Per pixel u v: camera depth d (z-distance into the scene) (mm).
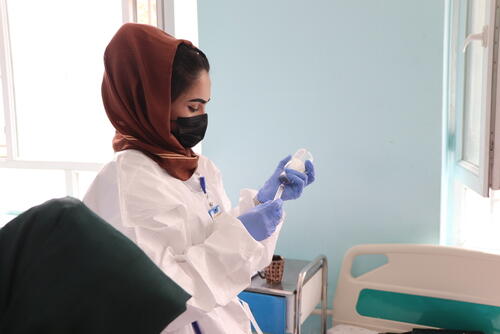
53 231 325
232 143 2105
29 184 2734
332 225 1993
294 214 2041
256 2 1998
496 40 1159
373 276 1873
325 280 1863
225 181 2137
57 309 307
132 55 966
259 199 1229
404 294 1821
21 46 2559
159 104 953
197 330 991
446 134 1962
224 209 1186
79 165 2449
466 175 1698
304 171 1309
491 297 1711
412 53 1818
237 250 915
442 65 1789
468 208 2041
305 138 1993
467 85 1834
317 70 1944
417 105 1837
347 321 1901
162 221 894
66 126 2590
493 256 1703
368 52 1870
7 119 2543
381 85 1870
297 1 1938
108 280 317
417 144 1854
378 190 1919
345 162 1949
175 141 998
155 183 932
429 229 1877
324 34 1918
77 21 2480
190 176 1067
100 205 925
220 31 2066
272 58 2002
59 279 313
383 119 1883
